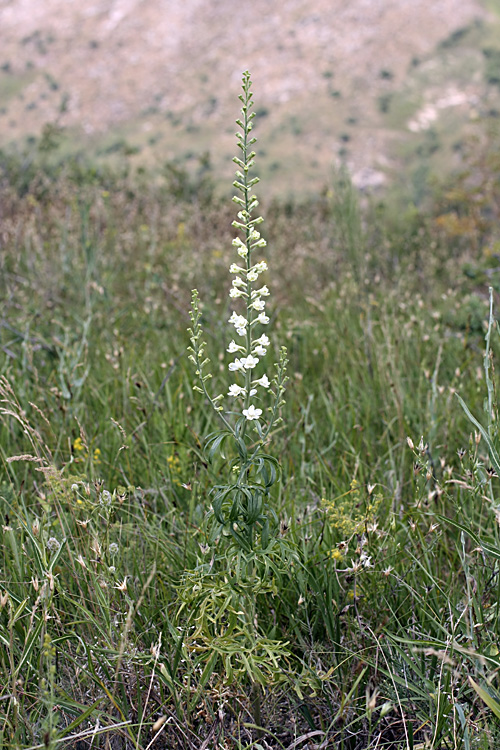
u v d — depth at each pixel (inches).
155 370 173.3
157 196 446.6
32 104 4724.4
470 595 90.0
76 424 141.6
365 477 130.0
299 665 94.7
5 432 140.1
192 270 280.7
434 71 4717.0
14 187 386.6
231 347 86.4
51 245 278.7
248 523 81.8
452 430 143.1
